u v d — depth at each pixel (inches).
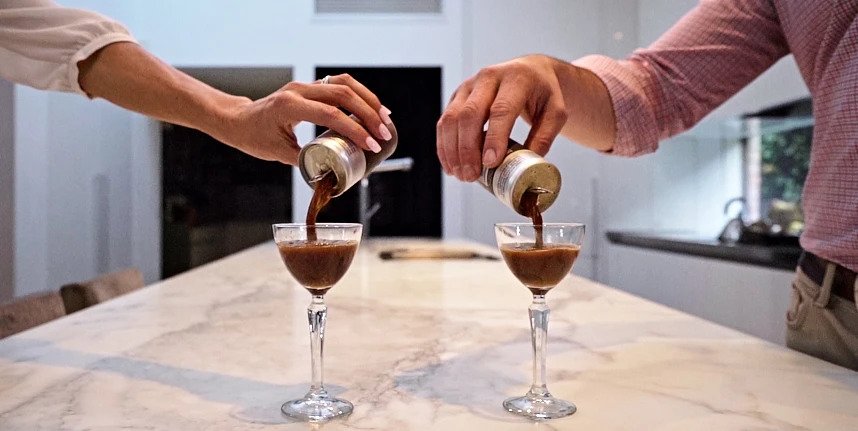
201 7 128.1
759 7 36.6
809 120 105.3
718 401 25.6
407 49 131.6
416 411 24.8
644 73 38.4
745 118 102.3
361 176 27.4
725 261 89.9
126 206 127.3
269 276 67.1
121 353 33.7
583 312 43.9
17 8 33.8
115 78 33.6
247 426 23.3
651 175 131.1
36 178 108.7
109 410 25.0
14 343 36.1
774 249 81.3
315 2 130.6
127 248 127.5
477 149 27.5
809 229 32.7
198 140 131.4
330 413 24.1
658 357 32.1
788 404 25.2
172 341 36.5
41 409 25.2
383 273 69.2
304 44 130.0
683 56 38.0
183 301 50.5
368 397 26.5
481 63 131.4
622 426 23.0
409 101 133.3
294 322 42.0
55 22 33.9
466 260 85.7
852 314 30.5
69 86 34.9
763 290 79.4
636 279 119.4
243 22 129.0
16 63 34.3
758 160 123.5
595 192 131.0
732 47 37.4
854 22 29.2
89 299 58.4
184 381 28.8
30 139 107.2
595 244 131.4
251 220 133.4
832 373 29.2
